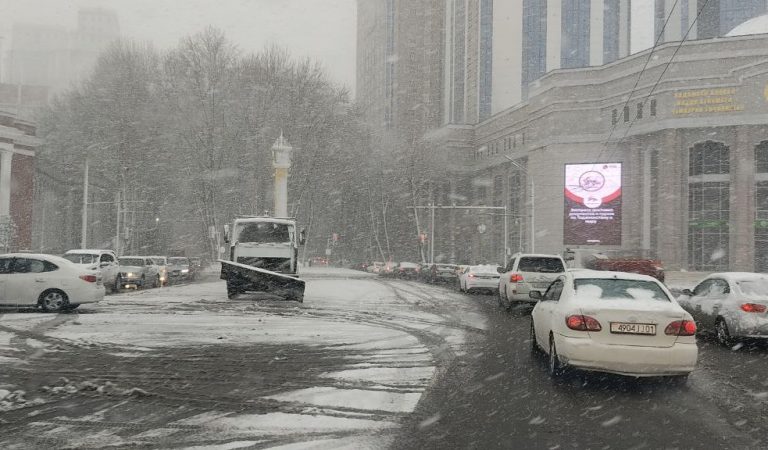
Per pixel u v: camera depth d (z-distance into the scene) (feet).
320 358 33.12
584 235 200.64
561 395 25.53
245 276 69.51
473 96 394.32
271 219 75.82
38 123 216.74
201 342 38.09
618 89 214.48
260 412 22.22
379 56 444.14
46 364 30.66
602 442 19.42
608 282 29.53
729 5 419.13
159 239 224.33
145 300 70.28
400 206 256.93
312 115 211.00
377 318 53.93
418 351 35.86
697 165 199.31
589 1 399.03
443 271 132.05
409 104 420.77
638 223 208.44
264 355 33.78
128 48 203.92
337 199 253.65
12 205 157.07
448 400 24.44
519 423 21.43
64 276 54.70
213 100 203.51
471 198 322.75
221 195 213.05
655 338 26.04
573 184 201.57
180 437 19.24
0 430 19.88
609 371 26.11
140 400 23.80
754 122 187.52
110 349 35.22
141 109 199.00
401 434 19.90
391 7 431.84
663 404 24.22
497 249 297.12
